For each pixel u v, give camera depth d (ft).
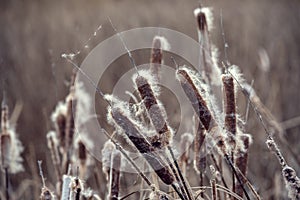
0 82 21.98
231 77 7.38
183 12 38.73
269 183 13.07
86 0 42.47
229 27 32.12
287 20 34.50
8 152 10.04
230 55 22.33
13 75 23.85
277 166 12.84
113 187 7.45
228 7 42.19
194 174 11.34
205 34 8.59
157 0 44.50
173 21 36.58
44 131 17.65
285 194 11.12
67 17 38.34
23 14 44.21
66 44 24.94
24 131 18.20
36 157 15.87
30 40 32.63
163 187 10.50
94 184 11.13
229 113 7.32
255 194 7.40
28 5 45.52
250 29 31.89
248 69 19.69
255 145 14.37
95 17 38.50
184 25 35.29
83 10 41.47
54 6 44.39
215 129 7.10
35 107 20.02
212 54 8.51
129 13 40.50
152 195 7.18
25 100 21.06
